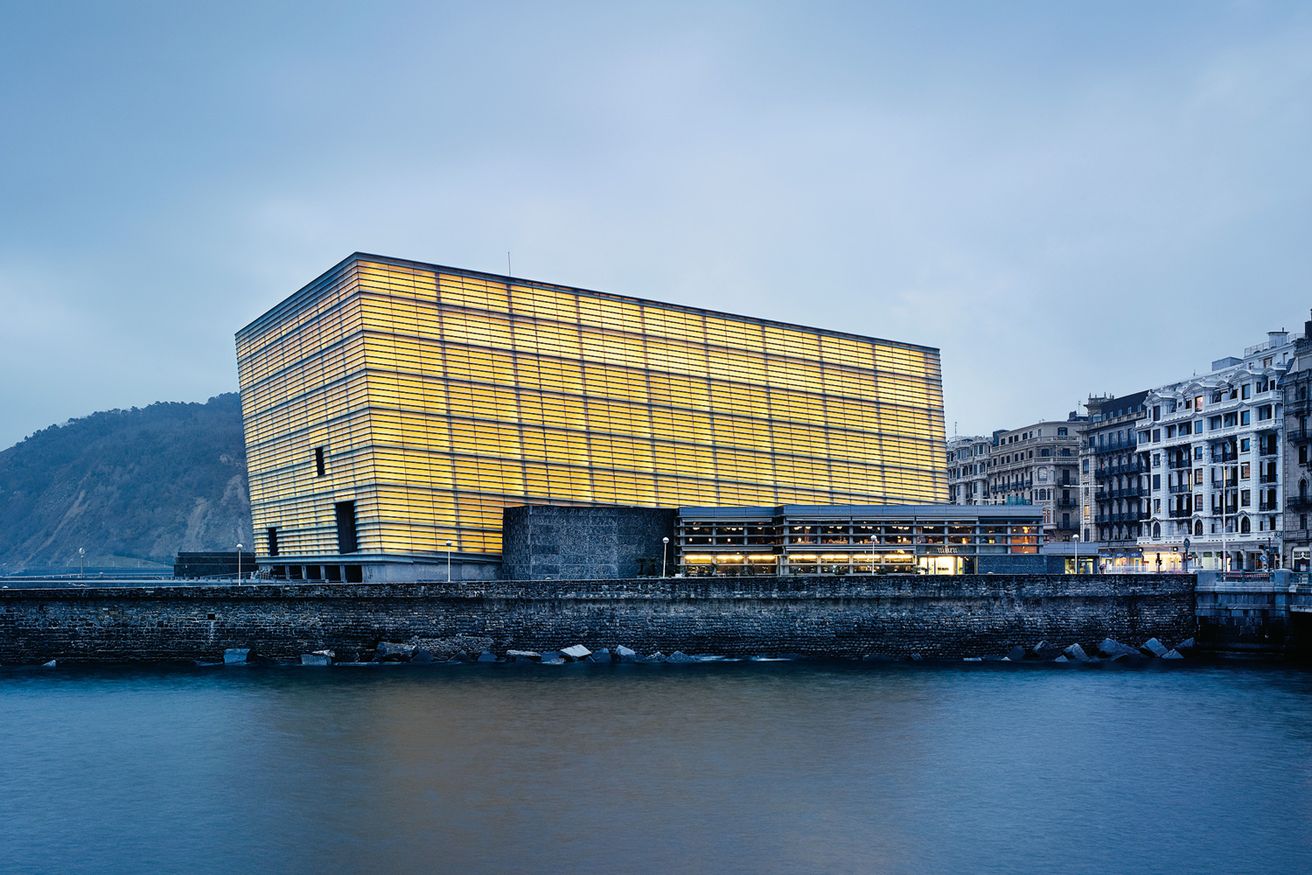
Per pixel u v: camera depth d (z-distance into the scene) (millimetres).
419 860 35938
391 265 98938
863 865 35688
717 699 64500
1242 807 42719
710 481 117125
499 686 68312
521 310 106375
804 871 35125
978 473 198500
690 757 49906
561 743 52469
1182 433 139500
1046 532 173250
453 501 100125
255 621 76125
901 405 134500
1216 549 131000
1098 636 85875
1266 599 85312
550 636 79750
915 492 134250
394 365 98188
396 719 57781
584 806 42000
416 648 78062
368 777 46031
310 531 109312
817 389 127250
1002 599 84688
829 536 105812
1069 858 36625
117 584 86000
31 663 72938
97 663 73812
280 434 115000
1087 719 59250
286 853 36625
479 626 79062
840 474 127688
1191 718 59625
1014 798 43656
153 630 74625
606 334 111750
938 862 36062
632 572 100875
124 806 41969
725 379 120000
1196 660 84188
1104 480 157000
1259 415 125500
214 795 43344
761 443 121625
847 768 48188
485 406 103000
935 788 45031
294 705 61312
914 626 83375
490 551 101875
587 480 108562
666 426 114812
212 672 72375
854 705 62969
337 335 101375
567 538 98062
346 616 77312
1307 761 49875
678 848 37188
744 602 81938
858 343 131625
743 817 40688
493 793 43719
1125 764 49281
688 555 103688
